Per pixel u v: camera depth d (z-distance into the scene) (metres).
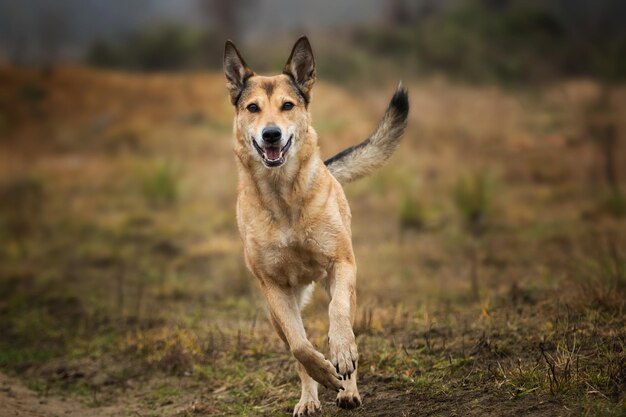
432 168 18.17
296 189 5.57
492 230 12.62
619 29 41.75
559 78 32.75
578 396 4.77
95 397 6.70
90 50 38.41
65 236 14.29
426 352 6.41
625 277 7.44
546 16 38.69
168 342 7.65
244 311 9.02
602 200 13.83
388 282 9.69
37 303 10.09
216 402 6.24
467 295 8.37
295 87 6.05
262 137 5.55
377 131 6.91
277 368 6.73
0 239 14.14
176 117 24.19
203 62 36.91
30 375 7.41
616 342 5.59
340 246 5.65
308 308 8.61
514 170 17.53
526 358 5.73
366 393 5.77
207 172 18.95
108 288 10.77
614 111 23.03
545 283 8.14
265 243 5.62
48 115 25.11
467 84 31.72
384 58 34.38
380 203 15.31
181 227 14.23
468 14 38.75
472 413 4.89
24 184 18.95
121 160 20.64
